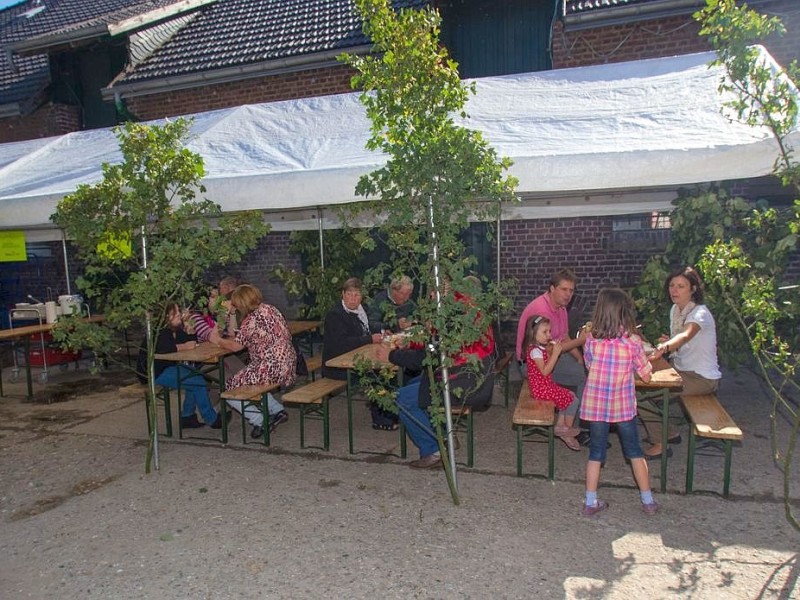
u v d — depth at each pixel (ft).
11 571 12.25
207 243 16.26
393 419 19.83
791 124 10.91
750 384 23.88
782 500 14.03
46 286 43.01
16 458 18.49
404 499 14.71
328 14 40.63
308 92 37.50
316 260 31.24
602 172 15.78
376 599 10.84
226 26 43.42
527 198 22.91
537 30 35.68
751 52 10.69
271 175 18.13
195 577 11.73
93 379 28.73
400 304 20.51
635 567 11.52
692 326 15.35
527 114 18.78
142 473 16.92
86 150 25.75
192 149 21.04
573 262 33.17
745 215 18.95
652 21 30.45
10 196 21.40
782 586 10.81
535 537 12.71
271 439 19.33
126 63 41.42
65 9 54.90
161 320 16.75
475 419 20.72
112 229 15.71
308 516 14.01
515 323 34.04
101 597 11.25
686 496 14.35
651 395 15.90
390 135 13.21
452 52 36.94
